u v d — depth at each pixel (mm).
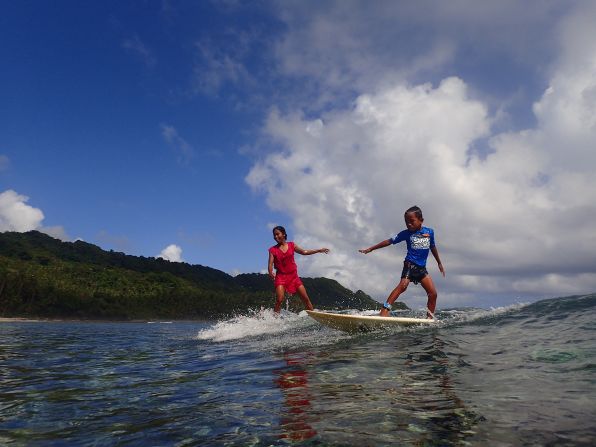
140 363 5750
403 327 6797
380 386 3254
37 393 3850
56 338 12125
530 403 2570
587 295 6801
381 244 7961
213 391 3566
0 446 2422
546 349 4094
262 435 2346
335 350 5301
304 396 3123
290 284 9789
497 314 6738
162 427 2625
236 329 9844
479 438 2094
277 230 9758
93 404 3352
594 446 1906
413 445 2066
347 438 2211
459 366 3752
